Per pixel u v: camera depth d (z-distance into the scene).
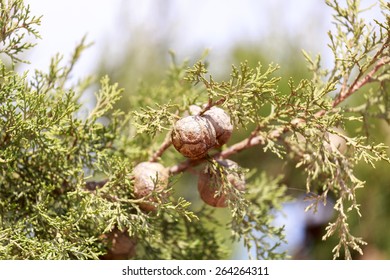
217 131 0.66
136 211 0.69
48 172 0.69
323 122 0.66
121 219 0.66
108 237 0.70
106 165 0.70
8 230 0.64
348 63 0.69
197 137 0.65
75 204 0.68
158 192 0.66
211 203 0.68
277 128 0.69
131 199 0.68
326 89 0.66
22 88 0.66
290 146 0.73
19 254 0.66
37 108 0.66
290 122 0.67
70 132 0.69
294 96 0.67
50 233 0.67
